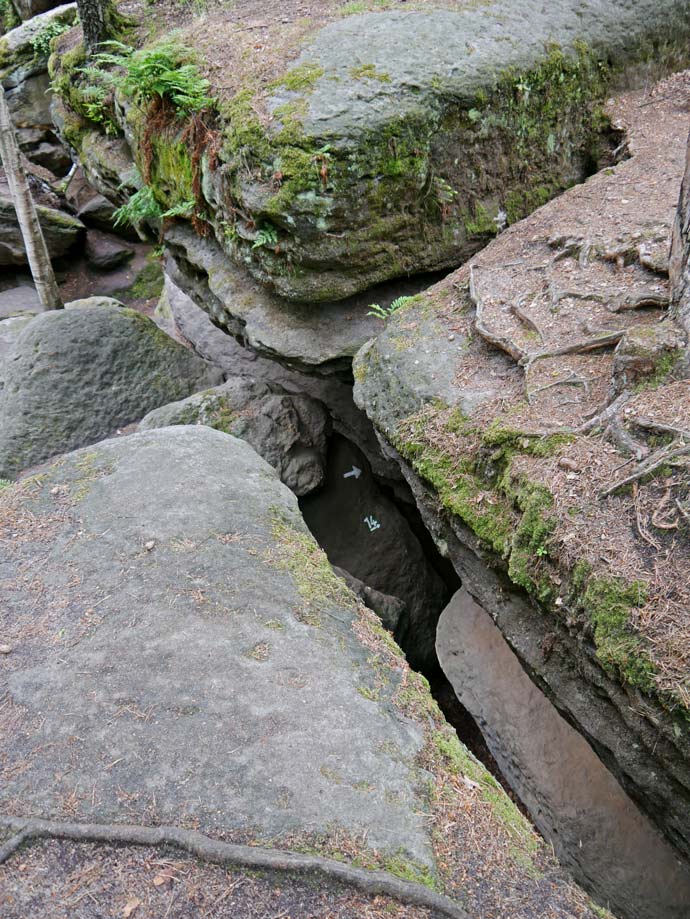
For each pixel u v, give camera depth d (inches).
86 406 255.8
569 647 124.5
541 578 123.0
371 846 90.9
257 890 86.7
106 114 299.3
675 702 98.1
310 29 226.7
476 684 180.5
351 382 233.0
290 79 200.1
